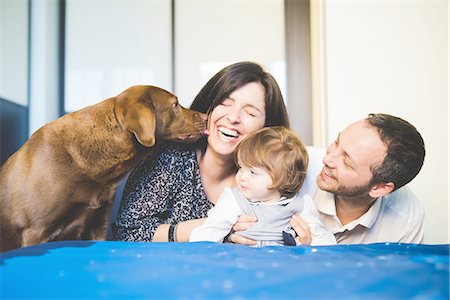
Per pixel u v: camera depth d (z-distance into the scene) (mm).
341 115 1873
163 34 2068
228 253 793
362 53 1869
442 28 1851
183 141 1402
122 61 2078
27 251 796
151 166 1374
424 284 557
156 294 517
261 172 1231
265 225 1187
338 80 1875
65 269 628
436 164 1840
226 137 1422
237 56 2045
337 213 1359
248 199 1243
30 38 2076
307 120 2012
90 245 894
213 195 1444
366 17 1866
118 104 1314
